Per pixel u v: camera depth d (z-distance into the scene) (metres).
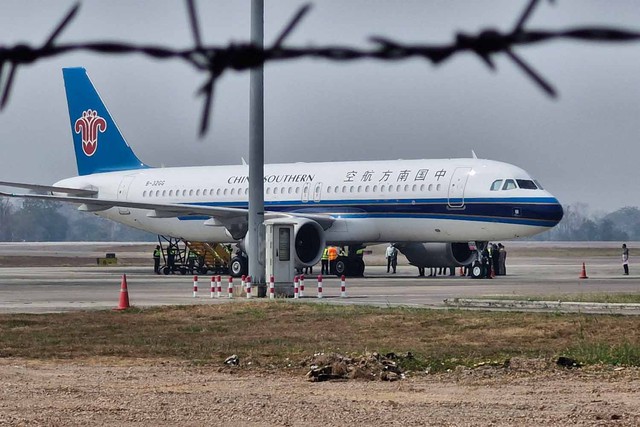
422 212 184.38
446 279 184.62
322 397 47.50
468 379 54.78
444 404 44.62
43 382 54.12
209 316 94.75
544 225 175.50
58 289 151.38
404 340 75.56
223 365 62.41
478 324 83.50
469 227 180.50
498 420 39.25
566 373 56.81
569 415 40.62
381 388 51.31
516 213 175.62
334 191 194.12
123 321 91.31
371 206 189.75
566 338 75.69
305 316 93.12
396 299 120.94
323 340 76.12
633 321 83.56
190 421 39.28
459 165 184.12
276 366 61.44
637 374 56.16
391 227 188.75
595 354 63.69
